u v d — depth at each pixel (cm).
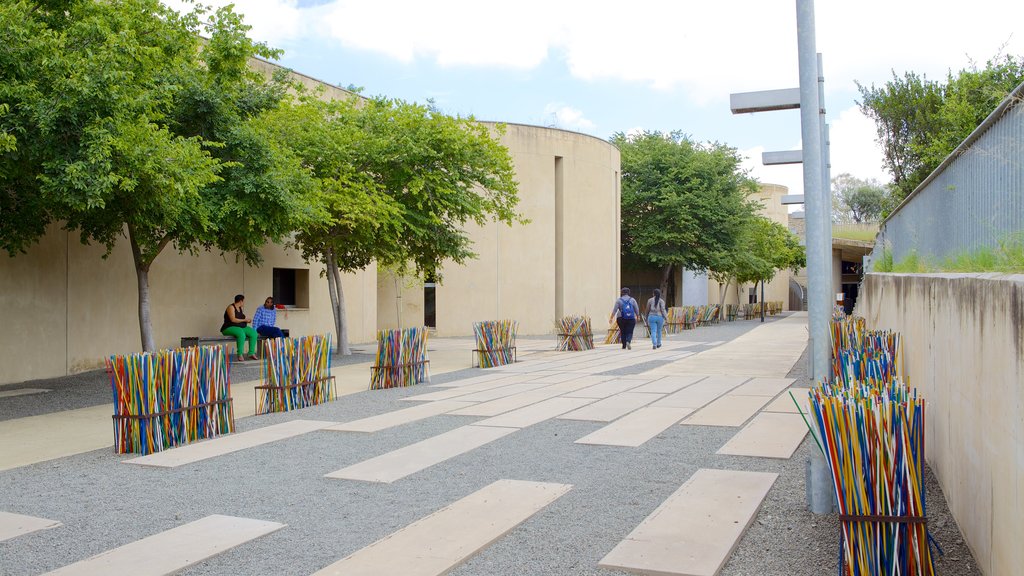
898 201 2223
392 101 1984
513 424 902
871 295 1417
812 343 575
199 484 642
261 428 901
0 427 933
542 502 570
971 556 444
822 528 500
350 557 458
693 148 4375
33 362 1438
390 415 983
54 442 834
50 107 930
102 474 683
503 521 523
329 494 605
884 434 394
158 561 455
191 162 1107
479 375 1489
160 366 785
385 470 680
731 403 1040
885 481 393
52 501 595
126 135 982
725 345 2283
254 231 1358
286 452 766
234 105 1420
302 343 1070
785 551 459
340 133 1714
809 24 571
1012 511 346
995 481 382
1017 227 491
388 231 1814
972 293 451
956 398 506
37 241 1259
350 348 2233
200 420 834
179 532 512
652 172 4241
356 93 2084
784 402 1040
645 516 534
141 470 697
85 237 1277
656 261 4241
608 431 846
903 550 392
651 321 2212
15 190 1084
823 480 528
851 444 399
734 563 443
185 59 1345
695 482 614
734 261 4181
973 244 629
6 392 1262
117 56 991
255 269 2048
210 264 1900
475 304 3017
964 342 478
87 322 1560
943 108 1952
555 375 1463
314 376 1088
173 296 1794
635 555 449
